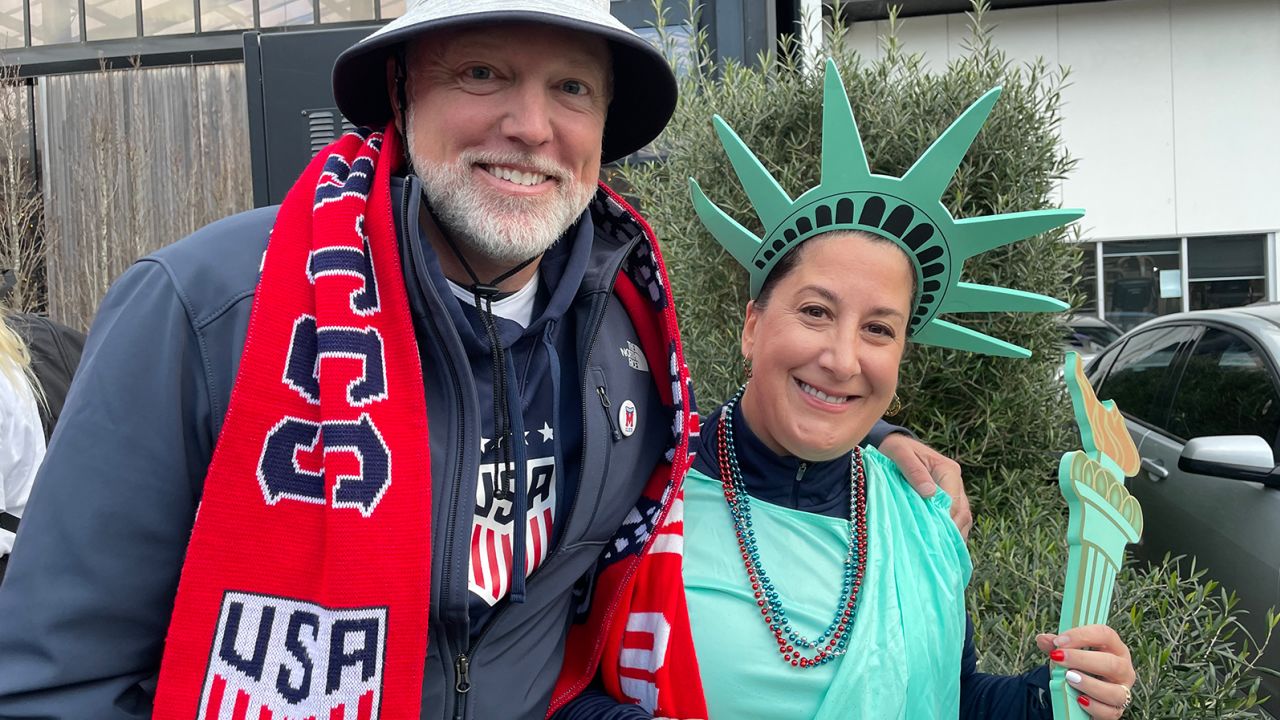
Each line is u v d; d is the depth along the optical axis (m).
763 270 0.85
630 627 0.78
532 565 0.69
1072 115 5.61
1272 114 5.44
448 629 0.63
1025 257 1.51
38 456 1.19
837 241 0.78
